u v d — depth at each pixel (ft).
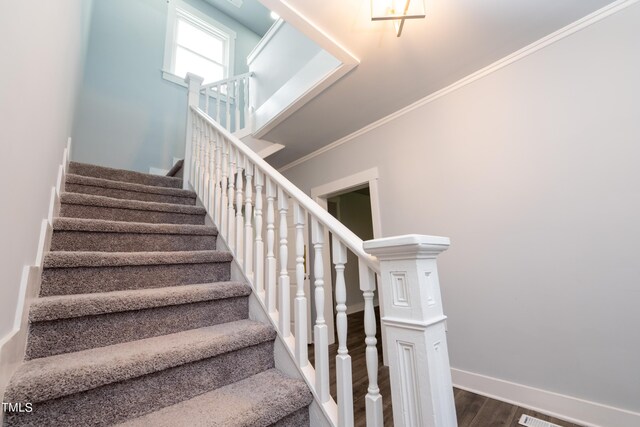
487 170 6.88
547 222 5.95
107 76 11.09
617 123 5.32
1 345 2.38
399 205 8.61
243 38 15.61
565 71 5.93
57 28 4.48
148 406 3.15
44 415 2.61
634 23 5.27
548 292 5.83
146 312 3.98
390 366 2.79
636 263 4.99
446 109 7.74
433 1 5.23
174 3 13.33
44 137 3.94
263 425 3.17
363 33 5.92
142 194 7.39
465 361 6.83
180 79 13.09
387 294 2.86
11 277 2.68
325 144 11.18
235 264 5.61
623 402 4.90
